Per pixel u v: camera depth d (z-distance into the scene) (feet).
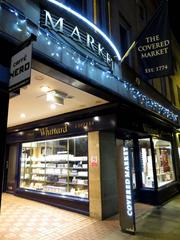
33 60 11.51
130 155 16.89
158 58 18.58
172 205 24.73
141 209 22.85
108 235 15.72
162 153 30.81
